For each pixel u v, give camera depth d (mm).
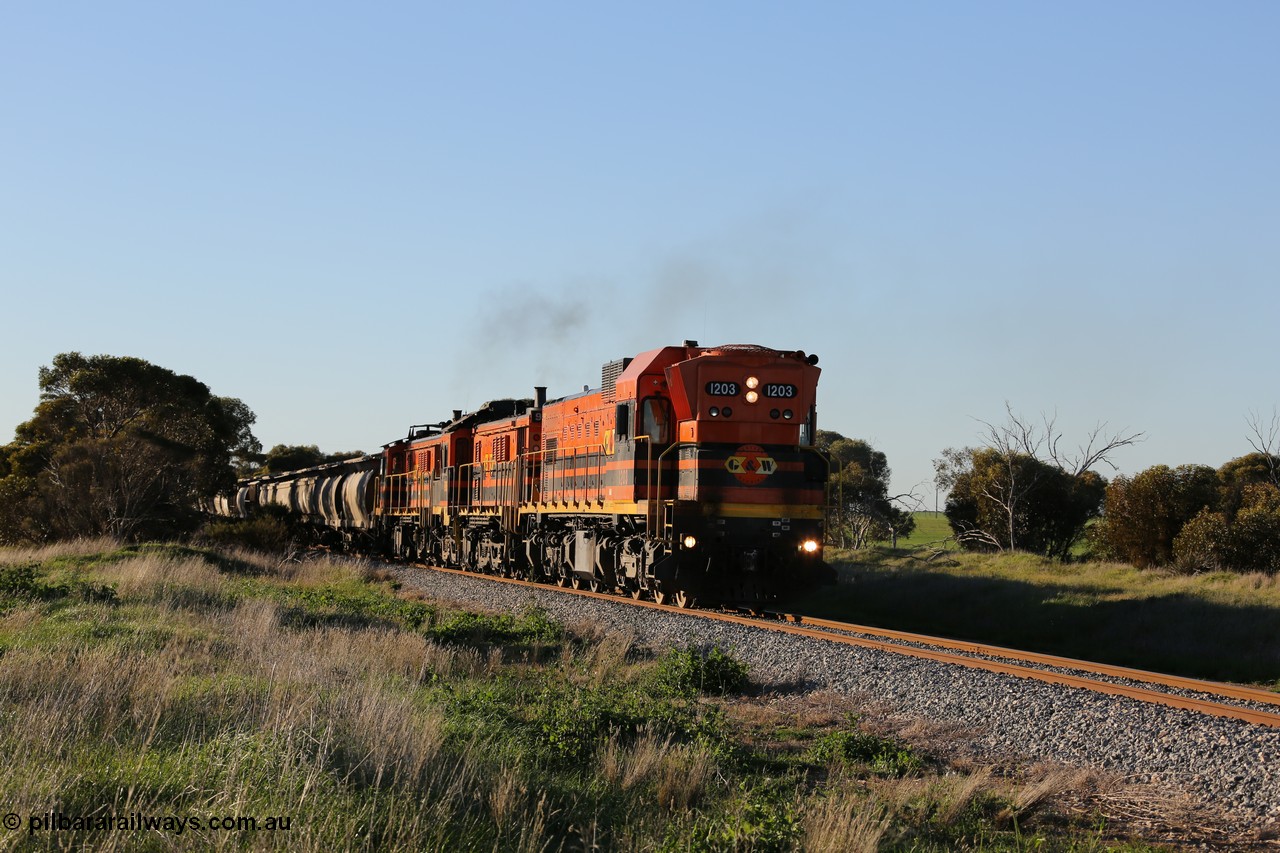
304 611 20781
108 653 12273
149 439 46281
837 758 11008
